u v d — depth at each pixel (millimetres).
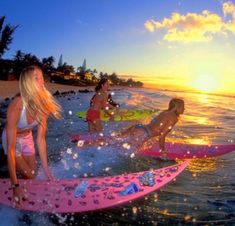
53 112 4078
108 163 5820
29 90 3766
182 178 5180
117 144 6598
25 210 3729
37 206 3748
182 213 3811
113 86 110562
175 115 6742
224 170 5832
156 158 6516
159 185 4176
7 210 3727
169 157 6629
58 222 3521
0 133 8234
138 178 4266
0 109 14031
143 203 4035
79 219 3586
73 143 7273
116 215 3705
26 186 3959
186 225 3512
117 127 10062
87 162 5797
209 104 31406
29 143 4176
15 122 3738
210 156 6766
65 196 3879
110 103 9281
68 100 23906
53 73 69625
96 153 6277
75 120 11719
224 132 10688
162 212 3818
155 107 21016
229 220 3656
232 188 4789
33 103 3834
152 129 6617
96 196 3920
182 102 6777
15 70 53188
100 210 3793
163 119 6641
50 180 4105
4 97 21141
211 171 5723
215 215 3781
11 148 3689
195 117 15961
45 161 4148
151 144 7148
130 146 6535
